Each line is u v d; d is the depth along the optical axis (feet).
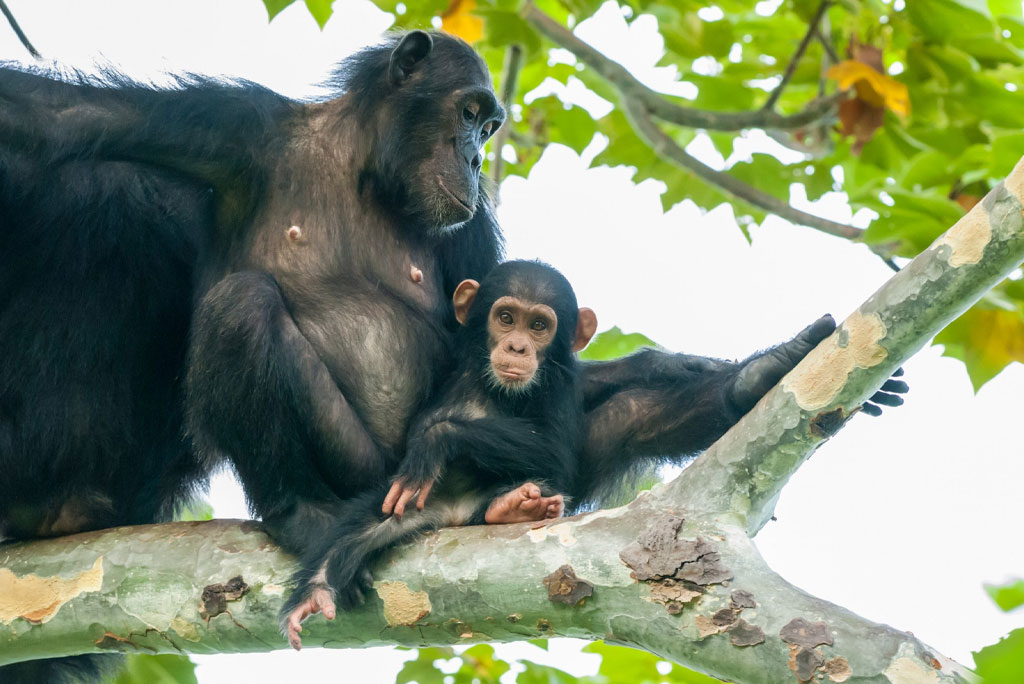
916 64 64.80
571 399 40.93
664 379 42.27
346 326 39.17
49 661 43.83
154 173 40.29
